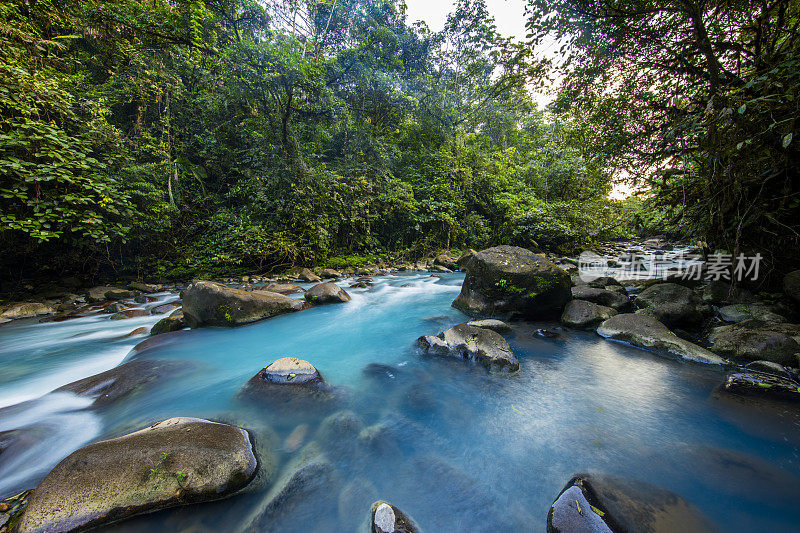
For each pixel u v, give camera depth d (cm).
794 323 313
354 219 1074
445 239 1324
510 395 239
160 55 971
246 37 955
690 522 124
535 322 427
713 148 317
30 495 142
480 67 1659
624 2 366
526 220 1334
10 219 500
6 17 592
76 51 926
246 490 148
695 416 203
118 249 785
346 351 342
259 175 955
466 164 1425
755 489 142
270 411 217
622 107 446
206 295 428
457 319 448
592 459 167
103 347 381
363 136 1227
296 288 677
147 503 133
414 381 265
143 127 955
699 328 355
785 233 339
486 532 129
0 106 521
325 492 149
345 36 1702
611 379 259
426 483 155
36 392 265
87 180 583
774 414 199
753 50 353
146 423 208
